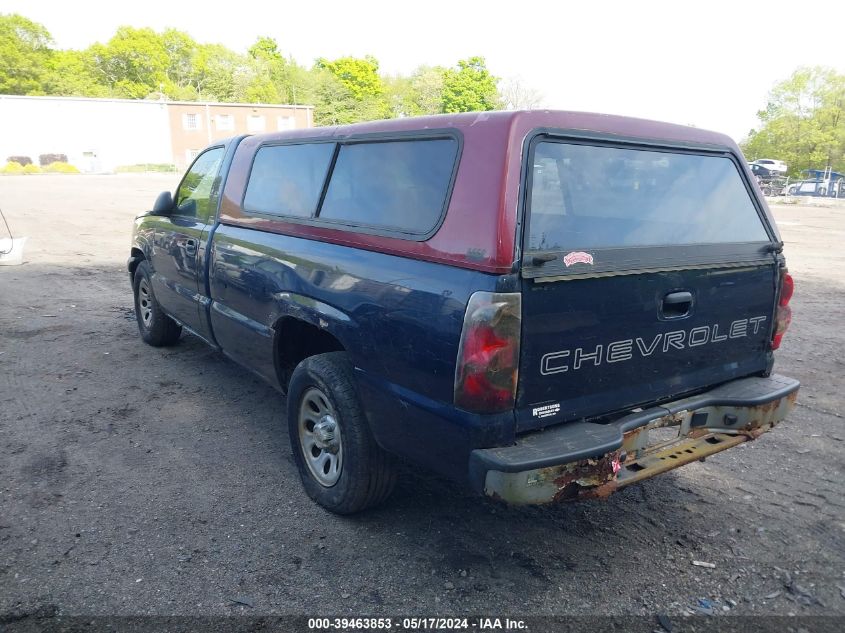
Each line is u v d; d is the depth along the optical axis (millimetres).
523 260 2484
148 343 6355
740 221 3424
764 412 3268
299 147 3877
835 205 34094
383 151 3189
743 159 3537
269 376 4062
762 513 3605
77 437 4312
